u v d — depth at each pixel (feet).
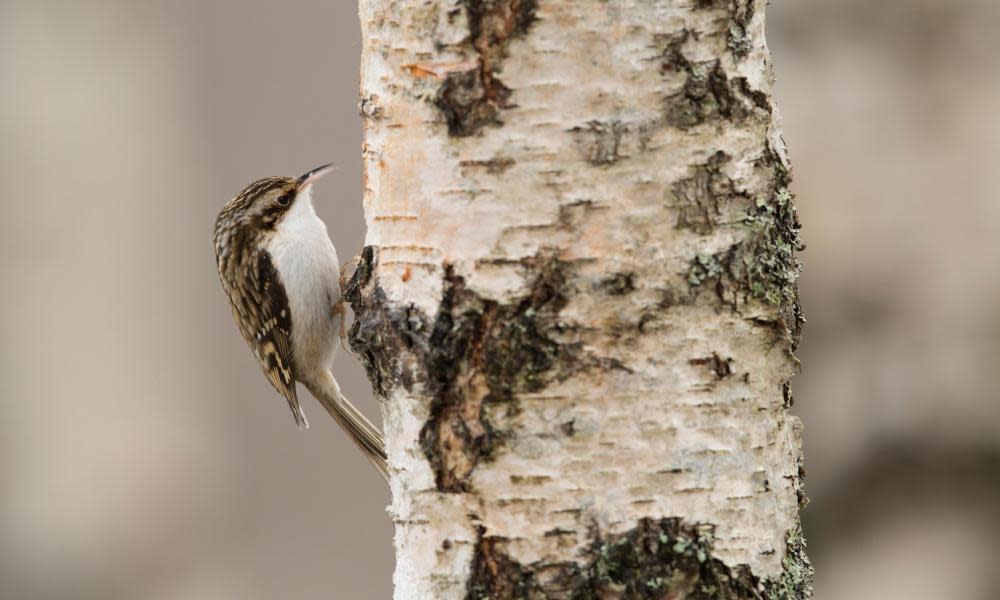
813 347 23.65
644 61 14.10
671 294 14.19
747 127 14.47
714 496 14.32
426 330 14.56
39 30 48.83
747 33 14.48
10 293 47.75
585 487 14.17
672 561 14.19
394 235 14.90
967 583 22.95
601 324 14.15
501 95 14.20
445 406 14.57
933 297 23.03
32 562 47.37
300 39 57.93
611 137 14.08
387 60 14.89
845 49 23.50
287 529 58.54
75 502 47.78
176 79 53.57
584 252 14.14
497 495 14.33
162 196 51.96
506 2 14.14
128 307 49.88
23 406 47.60
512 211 14.23
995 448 22.79
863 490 23.47
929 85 23.11
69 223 48.55
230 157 56.59
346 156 57.62
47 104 48.39
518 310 14.24
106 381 48.96
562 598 14.16
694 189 14.24
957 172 22.89
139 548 48.75
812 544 23.76
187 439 51.65
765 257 14.60
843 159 23.41
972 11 22.82
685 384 14.25
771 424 14.75
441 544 14.60
